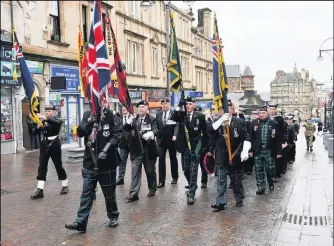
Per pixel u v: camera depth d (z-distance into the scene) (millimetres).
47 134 8055
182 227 6016
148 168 8055
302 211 6984
